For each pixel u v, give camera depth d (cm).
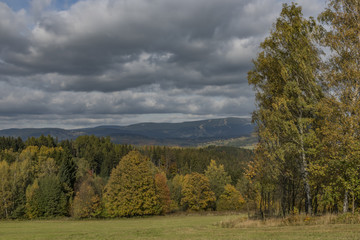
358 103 1830
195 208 7619
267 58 2495
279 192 2994
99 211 6425
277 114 2264
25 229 3678
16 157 11406
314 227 1731
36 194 7188
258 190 3041
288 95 2331
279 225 2073
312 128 2275
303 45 2269
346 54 2030
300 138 2138
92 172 12400
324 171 1942
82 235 2330
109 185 6269
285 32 2317
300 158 2284
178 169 14525
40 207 7069
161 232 2248
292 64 2339
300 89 2320
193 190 7750
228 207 8031
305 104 2153
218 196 8756
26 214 7031
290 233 1558
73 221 5666
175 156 15488
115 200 6119
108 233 2370
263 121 2491
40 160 10162
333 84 2020
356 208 2180
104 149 15412
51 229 3591
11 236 2567
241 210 7225
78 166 10675
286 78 2297
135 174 6062
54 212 7125
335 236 1331
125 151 15888
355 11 2098
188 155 15325
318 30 2259
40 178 8706
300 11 2353
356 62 2006
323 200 2038
